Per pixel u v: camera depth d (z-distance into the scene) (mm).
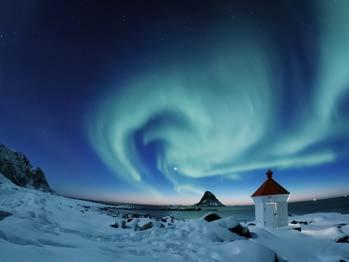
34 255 5008
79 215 17500
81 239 8023
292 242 10039
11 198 20078
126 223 13523
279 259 7867
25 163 78250
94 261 5289
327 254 8602
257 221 15328
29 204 16062
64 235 8352
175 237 9742
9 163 70688
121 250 7176
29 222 8586
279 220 14766
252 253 7391
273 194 14844
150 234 10180
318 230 12773
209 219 12953
